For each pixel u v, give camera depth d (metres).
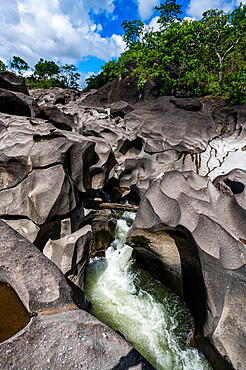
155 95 15.40
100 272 5.00
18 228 4.24
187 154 8.87
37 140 5.66
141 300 4.14
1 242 2.40
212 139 9.80
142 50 19.89
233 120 10.29
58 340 1.58
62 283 2.15
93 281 4.73
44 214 4.20
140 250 4.29
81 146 5.64
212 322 2.64
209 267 2.78
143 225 3.70
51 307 1.92
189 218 3.12
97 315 3.87
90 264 5.21
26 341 1.53
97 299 4.25
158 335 3.47
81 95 26.98
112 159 7.63
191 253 3.20
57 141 5.23
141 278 4.66
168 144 9.19
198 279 3.14
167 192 3.57
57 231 4.64
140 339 3.43
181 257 3.54
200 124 10.14
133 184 7.96
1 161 4.82
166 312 3.78
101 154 6.97
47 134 5.97
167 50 14.96
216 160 8.50
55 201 4.38
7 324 1.75
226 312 2.56
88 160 6.20
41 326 1.67
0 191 4.71
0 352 1.42
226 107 11.02
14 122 6.29
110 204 6.42
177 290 4.01
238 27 14.91
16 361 1.40
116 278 4.81
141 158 8.73
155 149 9.10
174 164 8.40
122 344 1.69
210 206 3.34
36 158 4.74
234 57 14.94
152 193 3.76
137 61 19.25
